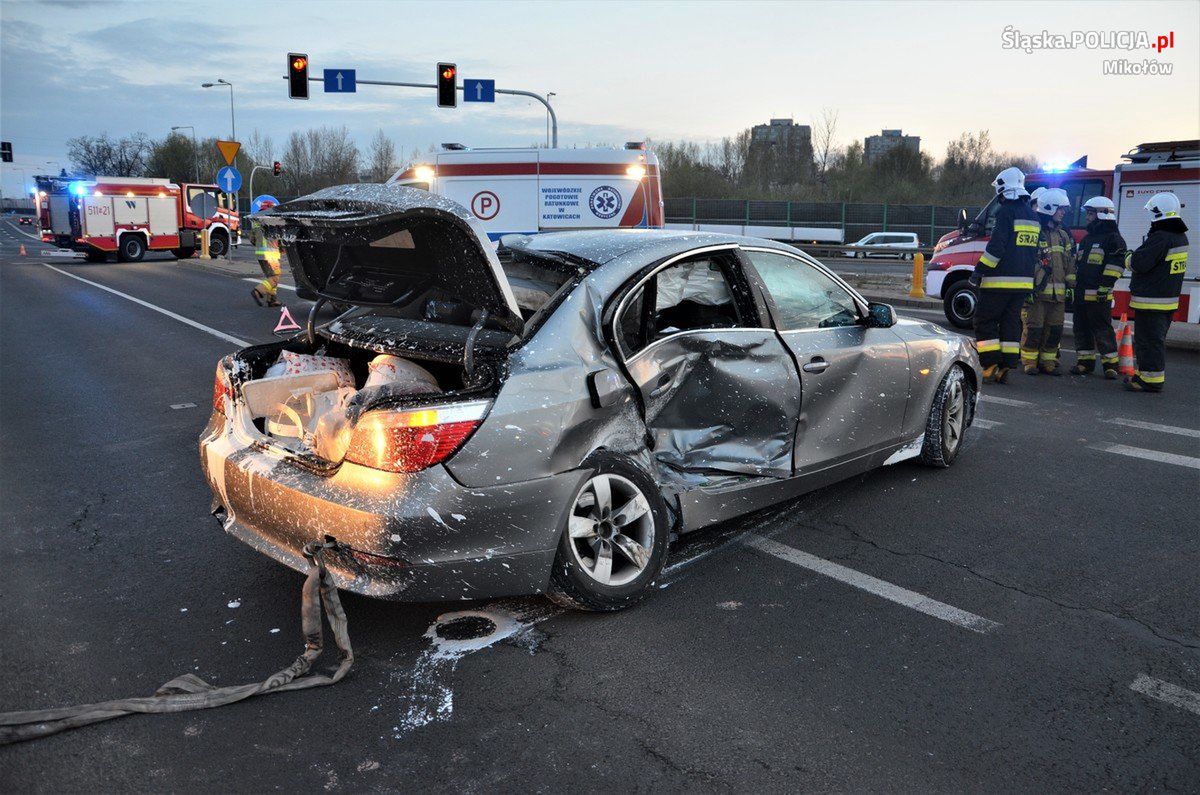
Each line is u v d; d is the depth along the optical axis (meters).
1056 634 3.54
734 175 68.06
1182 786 2.62
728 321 4.35
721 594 3.89
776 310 4.39
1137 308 8.20
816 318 4.67
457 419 3.16
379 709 3.02
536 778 2.65
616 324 3.71
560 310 3.60
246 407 3.87
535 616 3.69
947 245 12.85
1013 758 2.75
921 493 5.24
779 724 2.92
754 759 2.74
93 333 12.45
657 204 14.11
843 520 4.80
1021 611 3.74
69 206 29.22
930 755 2.76
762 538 4.54
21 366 9.98
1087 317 9.09
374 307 4.11
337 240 3.64
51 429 7.03
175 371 9.52
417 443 3.11
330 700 3.07
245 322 13.48
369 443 3.16
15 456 6.25
